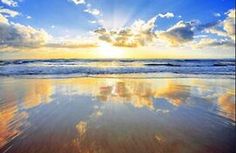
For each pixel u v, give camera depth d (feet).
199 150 12.99
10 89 33.88
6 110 21.36
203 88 38.70
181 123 18.15
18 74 59.57
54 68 76.74
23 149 12.57
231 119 19.75
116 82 44.65
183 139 14.58
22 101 25.46
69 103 24.84
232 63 136.77
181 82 46.73
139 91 33.96
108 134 15.08
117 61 153.28
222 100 28.50
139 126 17.04
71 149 12.61
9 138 14.21
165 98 29.01
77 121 18.10
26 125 16.92
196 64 126.72
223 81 49.65
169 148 13.07
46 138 14.21
